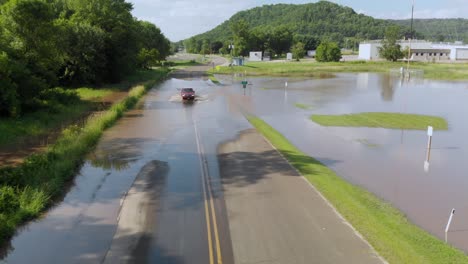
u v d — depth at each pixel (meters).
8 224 13.22
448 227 14.00
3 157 21.52
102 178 18.52
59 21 48.97
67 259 11.52
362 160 22.58
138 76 70.69
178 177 18.55
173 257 11.52
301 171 19.27
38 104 33.94
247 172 19.20
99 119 30.14
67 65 50.50
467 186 18.55
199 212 14.59
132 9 76.69
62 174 18.17
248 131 28.67
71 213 14.63
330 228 13.19
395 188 18.25
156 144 24.80
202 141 25.61
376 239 12.39
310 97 48.88
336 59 123.44
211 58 168.25
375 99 47.22
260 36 175.25
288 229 13.15
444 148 25.38
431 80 72.12
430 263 11.04
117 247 12.15
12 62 31.08
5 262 11.39
